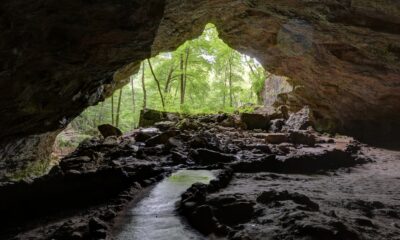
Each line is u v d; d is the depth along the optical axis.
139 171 8.09
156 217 5.09
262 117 17.31
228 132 15.02
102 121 32.19
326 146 12.48
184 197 5.70
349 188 7.04
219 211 4.74
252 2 11.09
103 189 7.27
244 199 5.11
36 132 11.65
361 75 13.63
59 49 7.43
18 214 6.54
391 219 4.80
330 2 9.42
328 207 5.14
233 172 8.22
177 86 28.11
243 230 4.12
